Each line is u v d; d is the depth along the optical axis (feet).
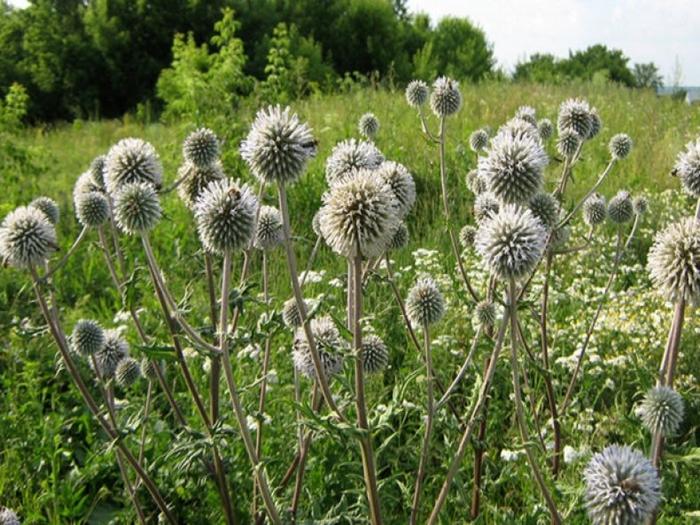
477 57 23.04
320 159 5.32
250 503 2.09
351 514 1.82
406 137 5.94
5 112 9.74
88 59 19.72
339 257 3.90
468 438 1.54
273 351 2.77
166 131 9.84
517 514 2.09
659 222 4.21
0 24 20.93
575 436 2.26
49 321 1.86
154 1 19.58
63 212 4.91
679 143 5.78
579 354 2.52
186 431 1.73
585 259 3.74
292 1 20.68
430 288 1.76
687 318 2.88
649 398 1.49
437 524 1.98
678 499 1.78
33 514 2.08
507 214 1.51
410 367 2.68
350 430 1.39
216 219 1.55
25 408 2.51
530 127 2.15
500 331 1.49
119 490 2.34
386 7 20.94
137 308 3.39
